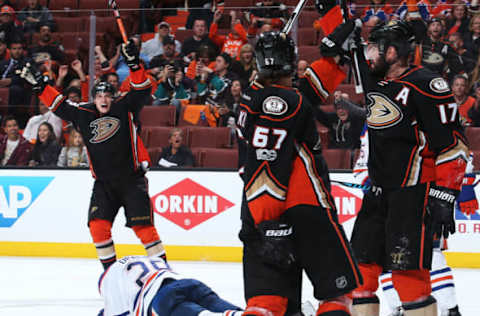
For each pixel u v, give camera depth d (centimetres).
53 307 1081
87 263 1548
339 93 1495
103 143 1113
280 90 568
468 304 1112
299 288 591
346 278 565
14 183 1648
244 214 589
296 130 561
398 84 684
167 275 640
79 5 2066
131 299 659
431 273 802
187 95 1633
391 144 696
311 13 1748
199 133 1600
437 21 1517
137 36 1744
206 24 1728
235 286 1260
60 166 1633
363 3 1739
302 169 569
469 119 1484
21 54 1705
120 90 1697
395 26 696
